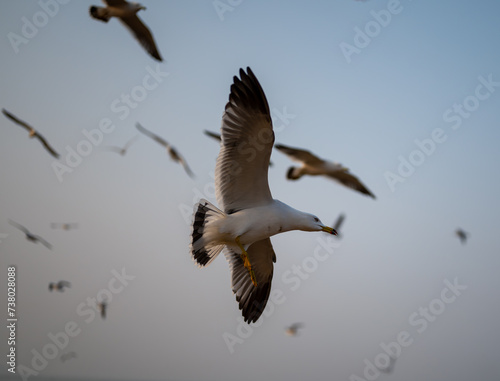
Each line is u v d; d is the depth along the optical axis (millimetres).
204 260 13102
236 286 14719
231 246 13422
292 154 19891
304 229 13141
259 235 12914
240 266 14703
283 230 13055
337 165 19797
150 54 17859
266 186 12781
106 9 17094
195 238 12836
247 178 12648
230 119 12305
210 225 12766
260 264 14719
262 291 14883
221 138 12391
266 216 12742
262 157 12320
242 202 12898
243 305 14703
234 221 12633
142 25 17438
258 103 11977
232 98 12211
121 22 17406
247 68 12047
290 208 13109
